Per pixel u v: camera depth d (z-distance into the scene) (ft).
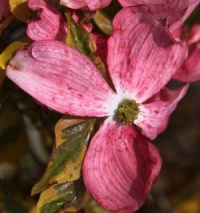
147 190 1.04
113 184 1.05
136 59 1.05
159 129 1.12
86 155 1.02
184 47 1.07
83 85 1.01
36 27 0.99
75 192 1.04
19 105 1.25
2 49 1.10
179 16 1.08
